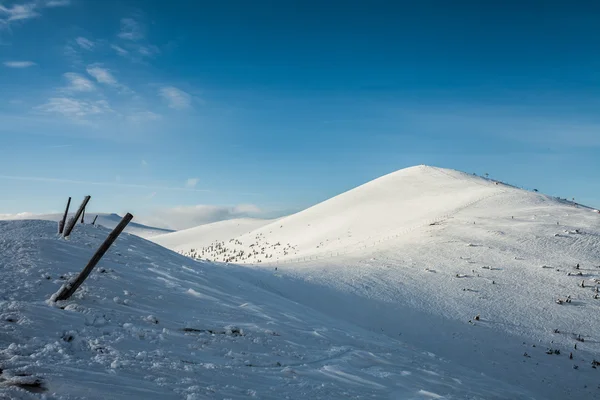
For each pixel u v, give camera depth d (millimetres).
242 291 18312
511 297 48125
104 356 5711
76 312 7445
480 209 93125
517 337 38500
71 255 12875
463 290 49562
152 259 17844
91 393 4254
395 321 39844
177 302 10891
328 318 20578
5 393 3846
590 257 60125
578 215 80500
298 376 7523
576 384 30672
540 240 67000
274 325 11664
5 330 5762
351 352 11195
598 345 38062
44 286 8859
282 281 46812
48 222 19547
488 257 61250
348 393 7230
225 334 9109
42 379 4301
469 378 14875
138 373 5301
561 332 40312
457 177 150250
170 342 7414
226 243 163375
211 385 5598
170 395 4801
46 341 5762
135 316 8383
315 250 106312
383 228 109812
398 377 9859
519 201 97625
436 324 39875
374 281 51156
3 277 9008
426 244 69000
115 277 11367
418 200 130500
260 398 5648
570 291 50031
